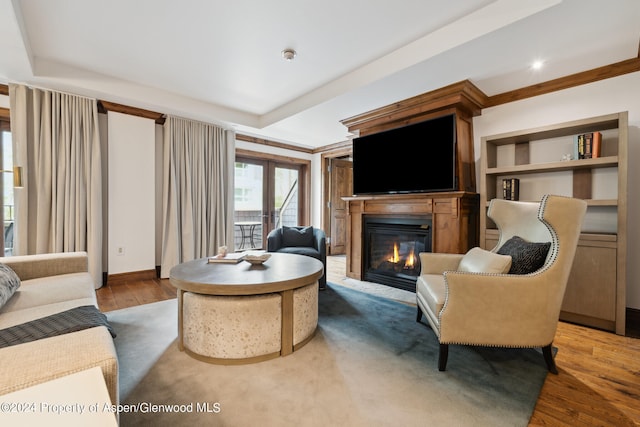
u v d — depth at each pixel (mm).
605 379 1633
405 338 2107
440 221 3045
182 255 4047
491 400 1429
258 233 5562
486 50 2268
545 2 1807
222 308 1733
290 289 1844
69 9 2084
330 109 3607
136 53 2697
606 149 2525
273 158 5598
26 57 2469
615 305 2242
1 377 655
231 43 2521
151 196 3803
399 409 1354
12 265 1962
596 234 2365
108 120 3469
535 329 1622
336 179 6047
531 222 2016
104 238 3520
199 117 4016
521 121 2977
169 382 1548
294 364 1741
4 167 3102
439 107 3055
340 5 2029
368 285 3615
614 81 2496
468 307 1647
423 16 2152
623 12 1829
